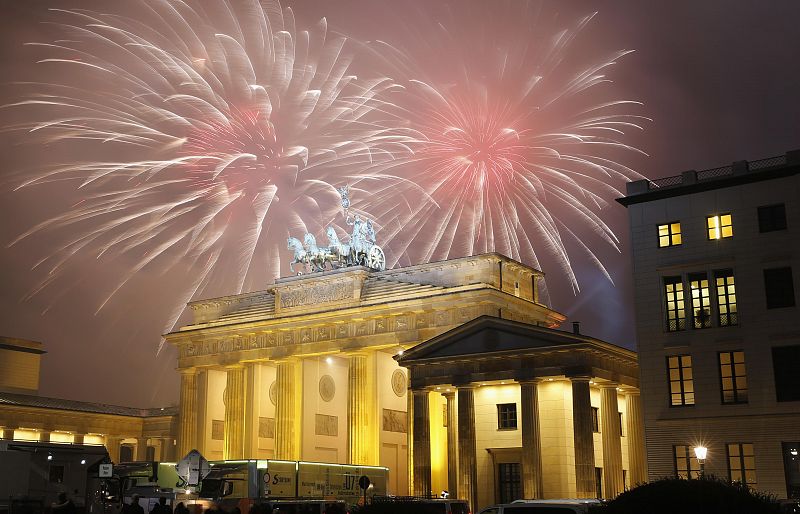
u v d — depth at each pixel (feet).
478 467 249.75
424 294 315.78
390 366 343.05
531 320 329.52
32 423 364.99
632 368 253.85
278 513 151.23
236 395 364.38
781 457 203.82
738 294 216.13
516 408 246.88
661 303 225.76
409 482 272.92
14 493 153.79
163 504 136.26
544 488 239.30
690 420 215.92
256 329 355.77
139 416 403.95
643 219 232.53
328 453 360.69
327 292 343.67
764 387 208.64
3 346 368.68
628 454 256.93
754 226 217.36
